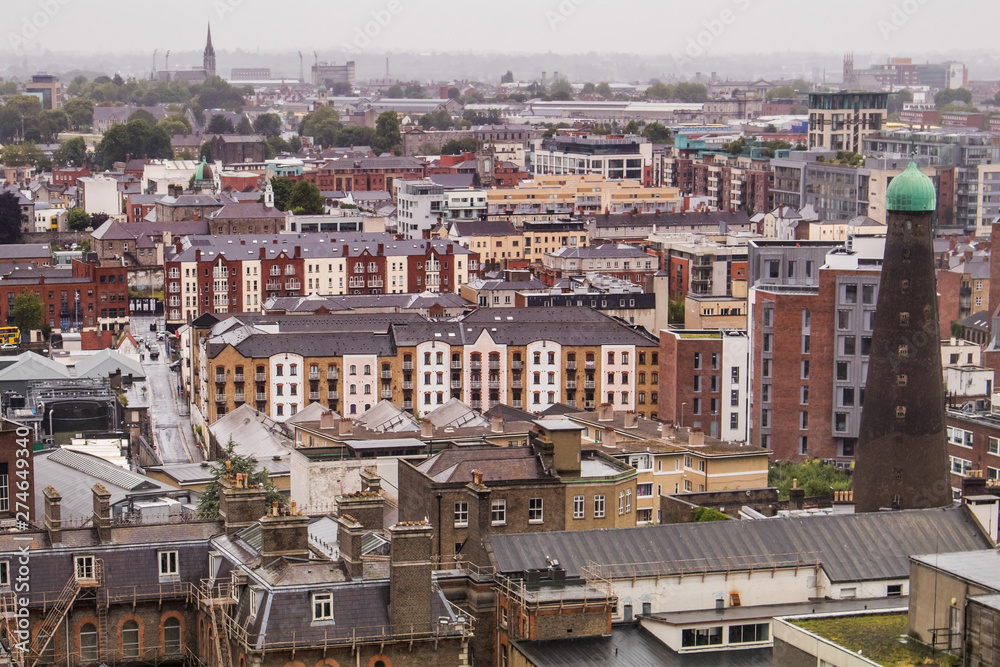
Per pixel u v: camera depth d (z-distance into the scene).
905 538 190.00
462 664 148.62
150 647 156.62
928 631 140.88
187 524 164.00
